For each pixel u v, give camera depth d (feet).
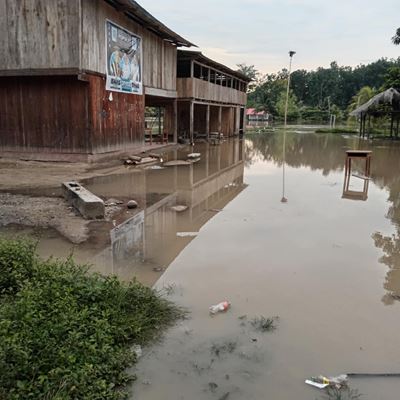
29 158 45.80
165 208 27.37
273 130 153.58
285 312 13.67
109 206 27.35
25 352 9.37
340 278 16.47
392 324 13.07
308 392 9.98
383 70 299.58
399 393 10.02
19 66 43.27
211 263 17.76
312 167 50.14
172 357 11.18
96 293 12.79
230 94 97.60
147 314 12.97
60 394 8.89
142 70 57.26
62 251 18.72
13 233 20.71
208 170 45.11
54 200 27.86
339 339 12.16
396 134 102.53
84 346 10.31
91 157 44.37
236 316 13.35
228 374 10.56
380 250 19.71
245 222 24.17
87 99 43.86
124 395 9.68
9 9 42.57
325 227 23.38
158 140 73.72
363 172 45.24
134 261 17.83
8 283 13.62
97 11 44.37
